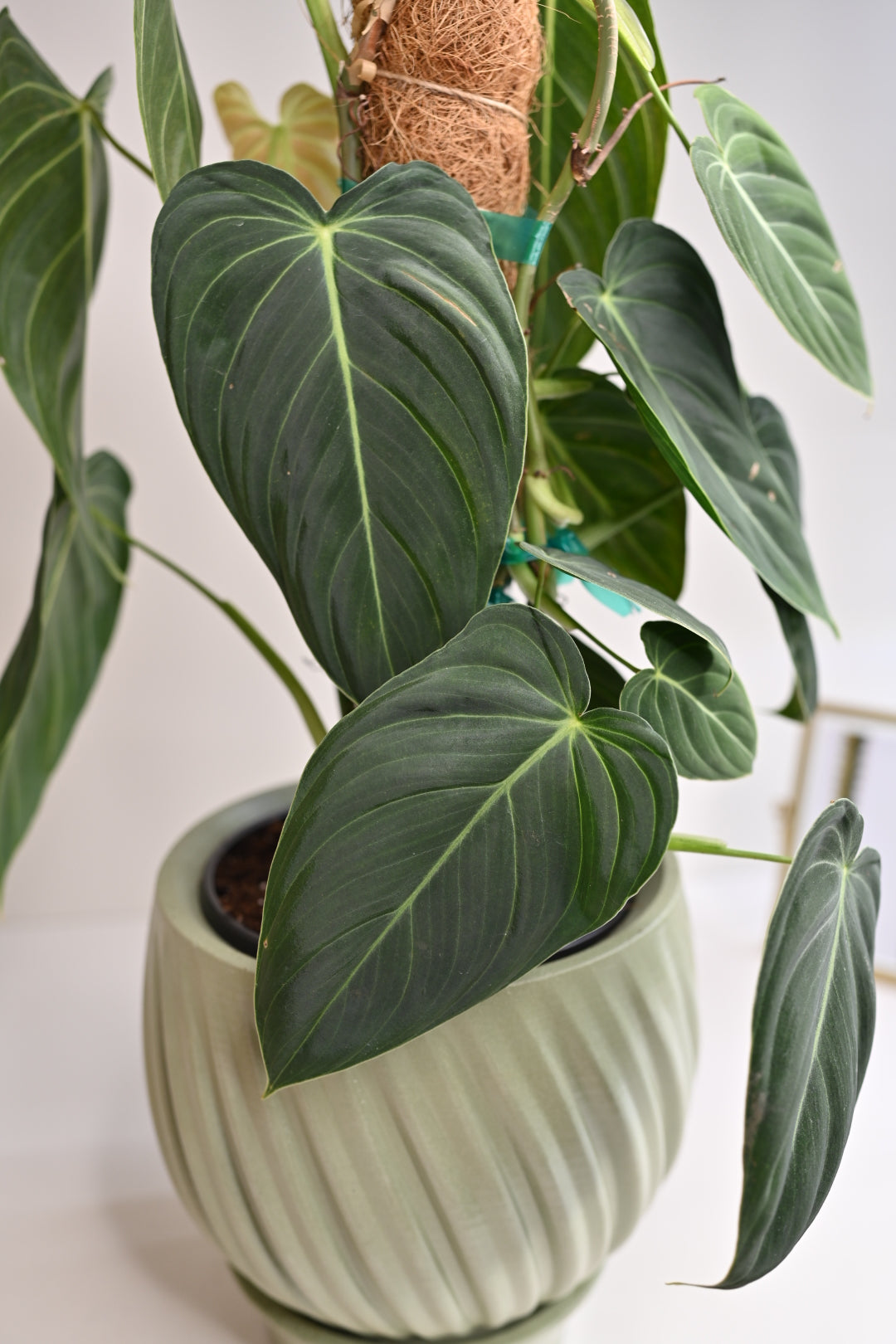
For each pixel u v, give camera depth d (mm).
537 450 579
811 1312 793
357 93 518
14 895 1225
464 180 523
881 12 982
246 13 928
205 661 1161
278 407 415
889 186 1047
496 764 439
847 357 577
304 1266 586
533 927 443
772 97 1006
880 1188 904
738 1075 1015
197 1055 570
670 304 576
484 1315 619
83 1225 868
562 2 572
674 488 747
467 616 436
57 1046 1057
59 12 916
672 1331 778
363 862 429
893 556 1181
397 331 417
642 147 630
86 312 719
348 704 723
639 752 445
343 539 422
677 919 623
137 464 1072
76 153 653
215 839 732
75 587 818
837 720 1116
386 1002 431
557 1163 559
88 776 1184
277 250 419
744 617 1207
